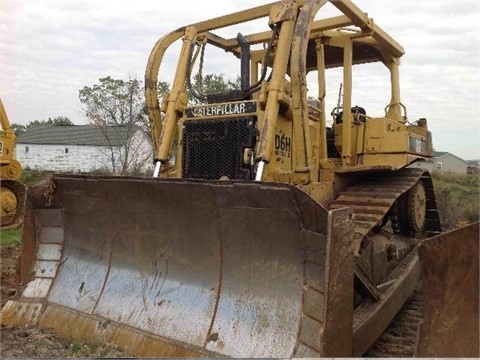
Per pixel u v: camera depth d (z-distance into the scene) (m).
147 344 4.16
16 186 11.83
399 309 5.09
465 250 2.90
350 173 6.05
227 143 5.21
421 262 3.12
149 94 6.21
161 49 6.29
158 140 6.22
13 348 4.14
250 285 3.95
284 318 3.67
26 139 36.06
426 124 7.79
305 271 3.66
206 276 4.23
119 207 4.75
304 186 4.86
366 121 6.83
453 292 2.96
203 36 6.26
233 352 3.75
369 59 7.68
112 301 4.67
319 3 5.10
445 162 39.31
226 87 15.04
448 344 2.90
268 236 3.83
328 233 3.31
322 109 6.08
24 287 5.27
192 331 4.05
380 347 4.54
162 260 4.54
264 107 5.10
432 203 8.05
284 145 5.38
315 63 7.49
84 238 5.17
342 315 3.39
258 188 3.64
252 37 6.53
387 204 5.49
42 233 5.48
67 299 4.95
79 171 30.34
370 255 5.12
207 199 4.03
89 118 24.56
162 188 4.25
